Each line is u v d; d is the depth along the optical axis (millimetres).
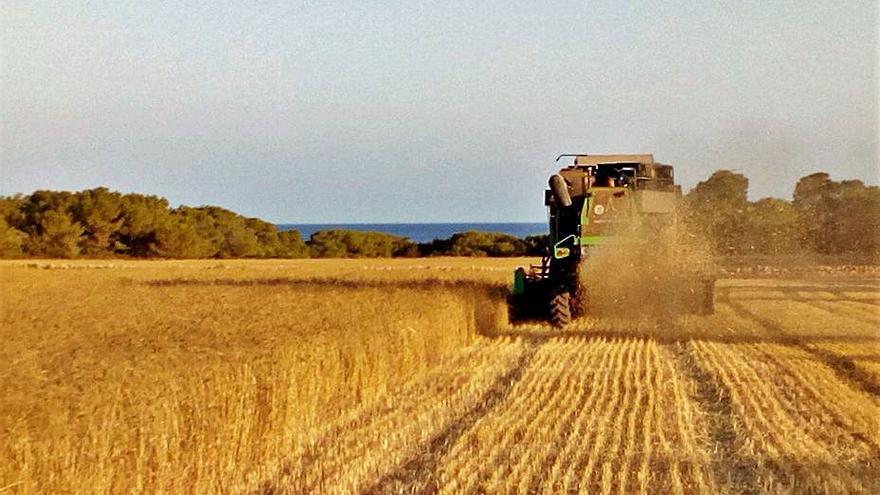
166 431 9156
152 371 10102
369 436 11961
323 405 13016
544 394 14695
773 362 17828
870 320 25328
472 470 10406
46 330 14562
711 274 24953
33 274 37719
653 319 24656
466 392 14906
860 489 9641
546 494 9484
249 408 10711
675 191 24578
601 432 12000
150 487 8961
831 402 13992
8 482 7332
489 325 23062
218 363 10734
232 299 21906
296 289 26484
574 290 24234
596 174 25219
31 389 8977
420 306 19000
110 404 8664
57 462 7820
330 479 10016
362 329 14844
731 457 10938
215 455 10031
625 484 9805
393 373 15781
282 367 11477
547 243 25062
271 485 9930
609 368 17219
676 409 13445
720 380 15844
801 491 9594
